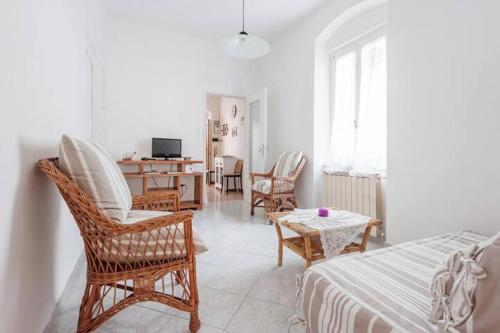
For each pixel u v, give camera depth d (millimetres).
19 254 945
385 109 2656
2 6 850
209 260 2127
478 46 1612
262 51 2729
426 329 661
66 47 1620
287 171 3592
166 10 3572
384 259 1119
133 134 4016
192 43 4387
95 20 2816
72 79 1771
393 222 2168
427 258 1136
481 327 526
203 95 4500
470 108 1654
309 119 3572
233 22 3859
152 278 1160
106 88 3807
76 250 1887
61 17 1512
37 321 1104
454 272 623
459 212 1721
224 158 6406
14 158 921
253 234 2852
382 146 2678
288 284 1722
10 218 881
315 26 3443
